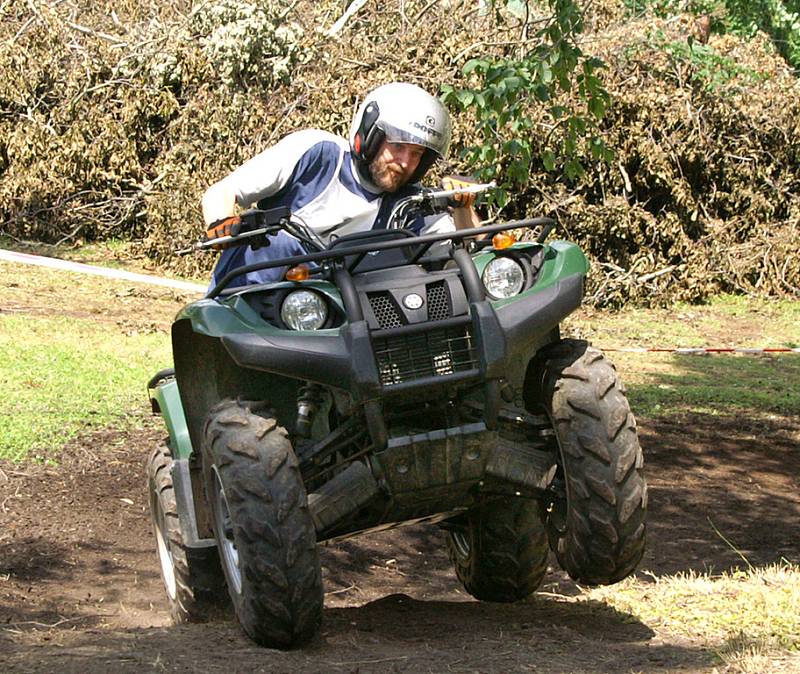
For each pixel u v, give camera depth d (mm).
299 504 4742
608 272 19766
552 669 4520
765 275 20906
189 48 20094
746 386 14305
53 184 20500
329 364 4734
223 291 5133
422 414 5094
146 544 8266
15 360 13156
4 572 7535
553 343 5234
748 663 4465
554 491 5066
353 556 8391
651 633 5344
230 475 4746
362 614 5910
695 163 20422
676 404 13102
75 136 20375
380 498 5051
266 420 4879
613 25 20688
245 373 5406
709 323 18875
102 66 20906
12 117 21344
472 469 4949
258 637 4871
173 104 20266
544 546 6184
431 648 4949
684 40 20375
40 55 20875
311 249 5281
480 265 5074
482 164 9352
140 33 21469
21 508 8688
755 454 11164
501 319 4859
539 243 5227
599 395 4902
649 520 9141
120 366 13305
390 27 20688
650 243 20281
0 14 22125
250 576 4699
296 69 19828
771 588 6160
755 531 8930
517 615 5918
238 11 19469
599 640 5180
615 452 4836
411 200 5398
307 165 5508
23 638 5270
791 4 27062
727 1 23500
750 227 20984
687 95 19781
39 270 18922
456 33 19969
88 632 5453
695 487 10047
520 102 8867
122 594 7363
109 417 11203
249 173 5422
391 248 4840
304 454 5047
